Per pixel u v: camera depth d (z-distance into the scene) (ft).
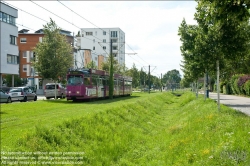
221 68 58.54
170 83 411.54
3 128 39.60
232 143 27.37
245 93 151.64
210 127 38.78
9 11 169.89
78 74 109.91
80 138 38.17
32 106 78.64
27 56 248.52
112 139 44.32
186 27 69.62
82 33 387.34
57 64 117.39
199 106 72.38
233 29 52.19
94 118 47.52
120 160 37.70
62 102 102.37
